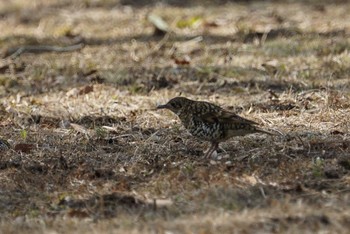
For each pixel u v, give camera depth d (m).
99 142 13.91
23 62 20.31
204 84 17.42
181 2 26.45
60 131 14.72
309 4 25.50
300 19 23.41
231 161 12.57
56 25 24.45
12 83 18.41
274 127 14.26
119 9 25.91
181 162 12.64
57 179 12.34
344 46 19.53
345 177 11.73
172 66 19.00
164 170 12.34
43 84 18.22
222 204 10.92
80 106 16.25
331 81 16.84
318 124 14.33
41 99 16.97
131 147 13.61
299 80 17.20
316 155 12.64
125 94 16.98
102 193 11.77
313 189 11.41
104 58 20.28
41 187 12.16
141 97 16.72
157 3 26.39
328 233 9.85
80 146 13.79
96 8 26.31
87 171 12.50
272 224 10.13
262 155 12.70
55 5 27.08
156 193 11.66
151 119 15.12
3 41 22.81
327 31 21.64
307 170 12.02
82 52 21.19
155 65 19.25
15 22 25.39
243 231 9.98
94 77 18.25
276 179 11.80
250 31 21.84
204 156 12.75
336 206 10.66
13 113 15.79
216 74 17.95
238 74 17.83
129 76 18.14
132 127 14.69
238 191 11.38
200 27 22.91
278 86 16.97
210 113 12.44
